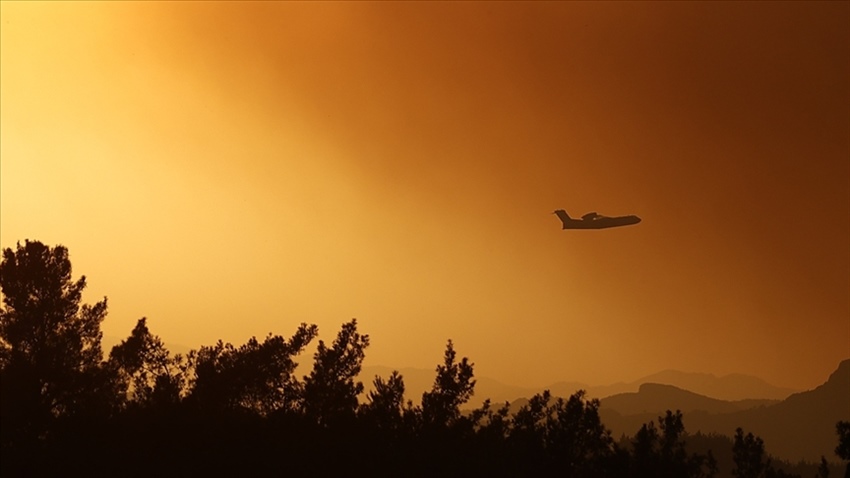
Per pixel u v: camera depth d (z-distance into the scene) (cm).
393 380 14850
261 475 13150
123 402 14575
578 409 13988
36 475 12581
